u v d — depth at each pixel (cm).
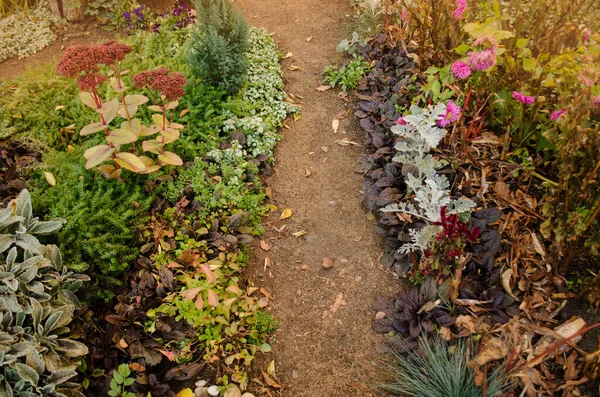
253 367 312
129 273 341
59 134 404
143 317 317
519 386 274
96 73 355
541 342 287
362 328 328
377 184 382
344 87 492
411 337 308
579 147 285
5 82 450
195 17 550
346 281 356
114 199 359
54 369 261
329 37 572
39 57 549
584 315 293
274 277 362
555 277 311
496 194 354
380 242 375
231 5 443
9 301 274
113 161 371
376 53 506
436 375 282
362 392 299
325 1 635
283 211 404
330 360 315
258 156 427
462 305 312
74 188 349
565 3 335
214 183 393
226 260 349
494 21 327
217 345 308
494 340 291
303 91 508
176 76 351
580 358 273
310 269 366
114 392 280
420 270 332
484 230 334
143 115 419
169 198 377
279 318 338
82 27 585
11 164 379
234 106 451
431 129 339
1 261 296
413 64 475
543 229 307
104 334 310
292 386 304
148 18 579
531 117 340
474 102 387
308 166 438
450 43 419
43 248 303
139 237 350
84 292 317
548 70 324
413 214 338
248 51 525
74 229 329
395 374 300
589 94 267
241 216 371
